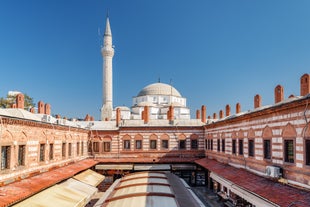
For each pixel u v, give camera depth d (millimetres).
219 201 33219
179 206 17984
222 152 34656
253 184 21438
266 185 20234
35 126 23828
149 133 44406
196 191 38500
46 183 21672
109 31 73938
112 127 46875
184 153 44406
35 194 20234
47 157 26547
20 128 21219
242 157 27750
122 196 19953
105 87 72438
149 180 25953
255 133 24547
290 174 18891
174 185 25234
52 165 27844
